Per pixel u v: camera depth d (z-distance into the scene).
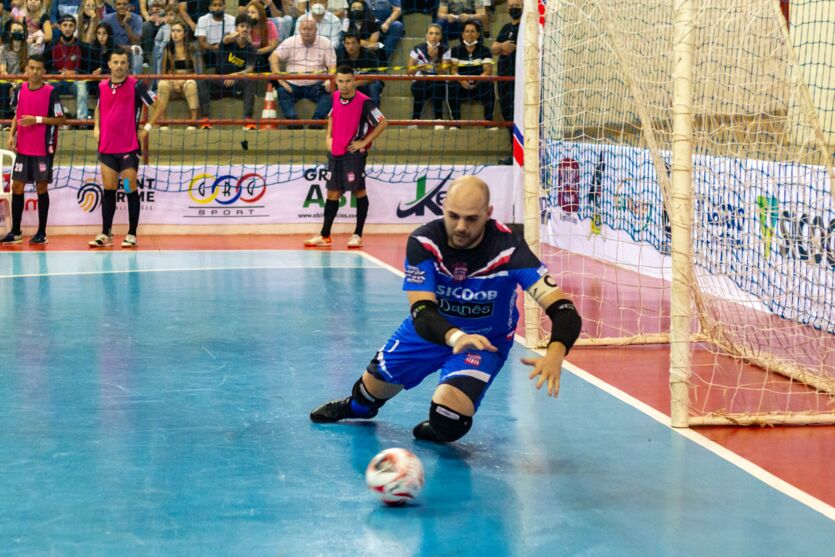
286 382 6.68
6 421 5.72
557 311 4.57
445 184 15.65
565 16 10.97
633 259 11.99
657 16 9.38
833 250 8.03
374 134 13.58
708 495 4.67
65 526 4.20
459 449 5.35
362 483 4.79
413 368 5.36
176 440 5.42
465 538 4.11
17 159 13.49
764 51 8.32
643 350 7.98
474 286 4.89
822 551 4.02
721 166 8.63
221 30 15.84
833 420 5.99
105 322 8.58
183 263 12.21
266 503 4.50
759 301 8.84
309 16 15.63
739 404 6.39
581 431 5.71
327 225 13.95
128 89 13.15
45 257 12.58
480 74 16.05
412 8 16.95
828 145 8.35
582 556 3.94
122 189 14.73
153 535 4.11
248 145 15.64
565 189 13.45
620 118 11.72
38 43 15.67
